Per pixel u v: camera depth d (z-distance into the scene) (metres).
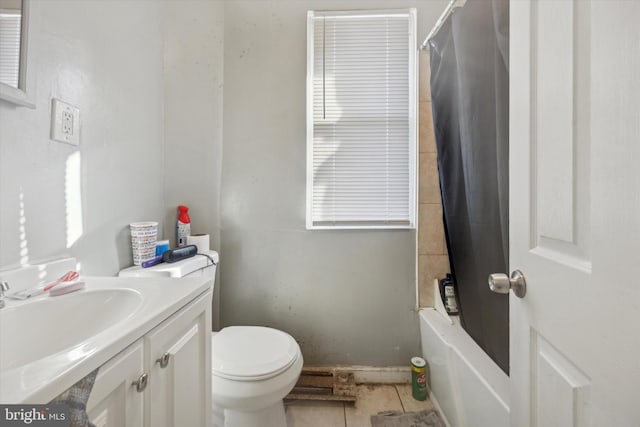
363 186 1.61
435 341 1.37
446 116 1.41
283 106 1.57
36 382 0.38
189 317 0.72
